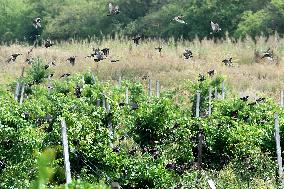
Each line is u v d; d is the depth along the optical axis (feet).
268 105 169.58
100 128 119.14
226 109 166.30
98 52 140.46
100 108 135.85
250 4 487.20
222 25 485.56
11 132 103.40
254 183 128.98
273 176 132.67
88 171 115.85
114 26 539.70
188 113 191.01
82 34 550.77
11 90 242.58
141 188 117.39
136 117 141.59
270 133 148.66
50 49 404.98
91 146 115.34
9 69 340.39
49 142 112.78
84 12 557.33
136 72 325.62
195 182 123.54
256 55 350.43
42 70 249.75
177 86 279.49
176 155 139.64
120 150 120.57
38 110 136.67
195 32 491.31
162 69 327.67
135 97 212.64
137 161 116.98
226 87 237.66
